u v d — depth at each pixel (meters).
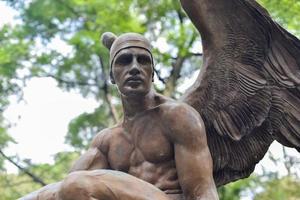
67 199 5.63
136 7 13.28
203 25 6.64
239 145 6.75
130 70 6.19
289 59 6.80
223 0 6.62
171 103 6.31
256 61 6.74
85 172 5.72
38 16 13.80
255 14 6.68
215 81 6.66
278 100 6.79
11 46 13.48
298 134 6.82
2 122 13.78
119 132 6.41
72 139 14.32
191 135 6.18
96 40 12.95
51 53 13.64
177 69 13.64
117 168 6.34
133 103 6.30
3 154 13.22
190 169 6.12
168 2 13.28
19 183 13.48
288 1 11.69
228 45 6.70
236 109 6.70
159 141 6.27
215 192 6.09
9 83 13.67
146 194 5.75
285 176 13.41
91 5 13.09
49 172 13.98
